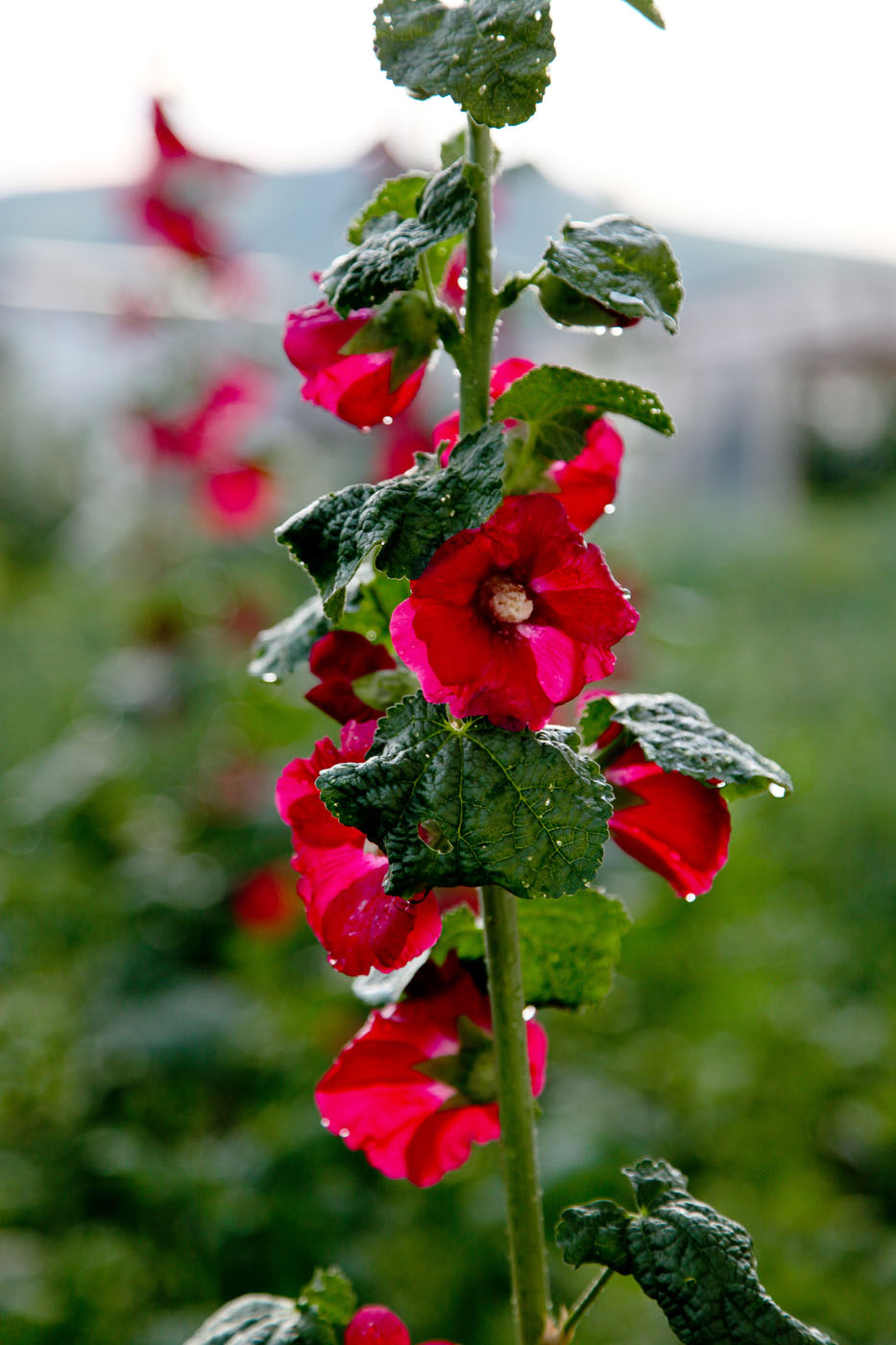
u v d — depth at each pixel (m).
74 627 6.14
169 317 2.67
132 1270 2.00
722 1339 0.92
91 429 7.46
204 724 3.32
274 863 2.62
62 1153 2.33
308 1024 2.40
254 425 2.71
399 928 0.90
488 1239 2.04
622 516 8.21
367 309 0.95
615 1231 0.94
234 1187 2.06
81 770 2.95
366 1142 1.03
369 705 0.96
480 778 0.89
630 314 0.93
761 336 12.16
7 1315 1.88
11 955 2.90
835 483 12.50
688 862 1.00
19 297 8.07
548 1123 2.18
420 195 0.97
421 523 0.89
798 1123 2.44
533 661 0.91
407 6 0.90
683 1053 2.59
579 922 1.04
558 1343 0.97
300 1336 1.03
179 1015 2.38
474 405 0.96
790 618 6.56
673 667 4.82
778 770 0.96
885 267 12.00
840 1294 2.01
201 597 2.90
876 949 3.09
